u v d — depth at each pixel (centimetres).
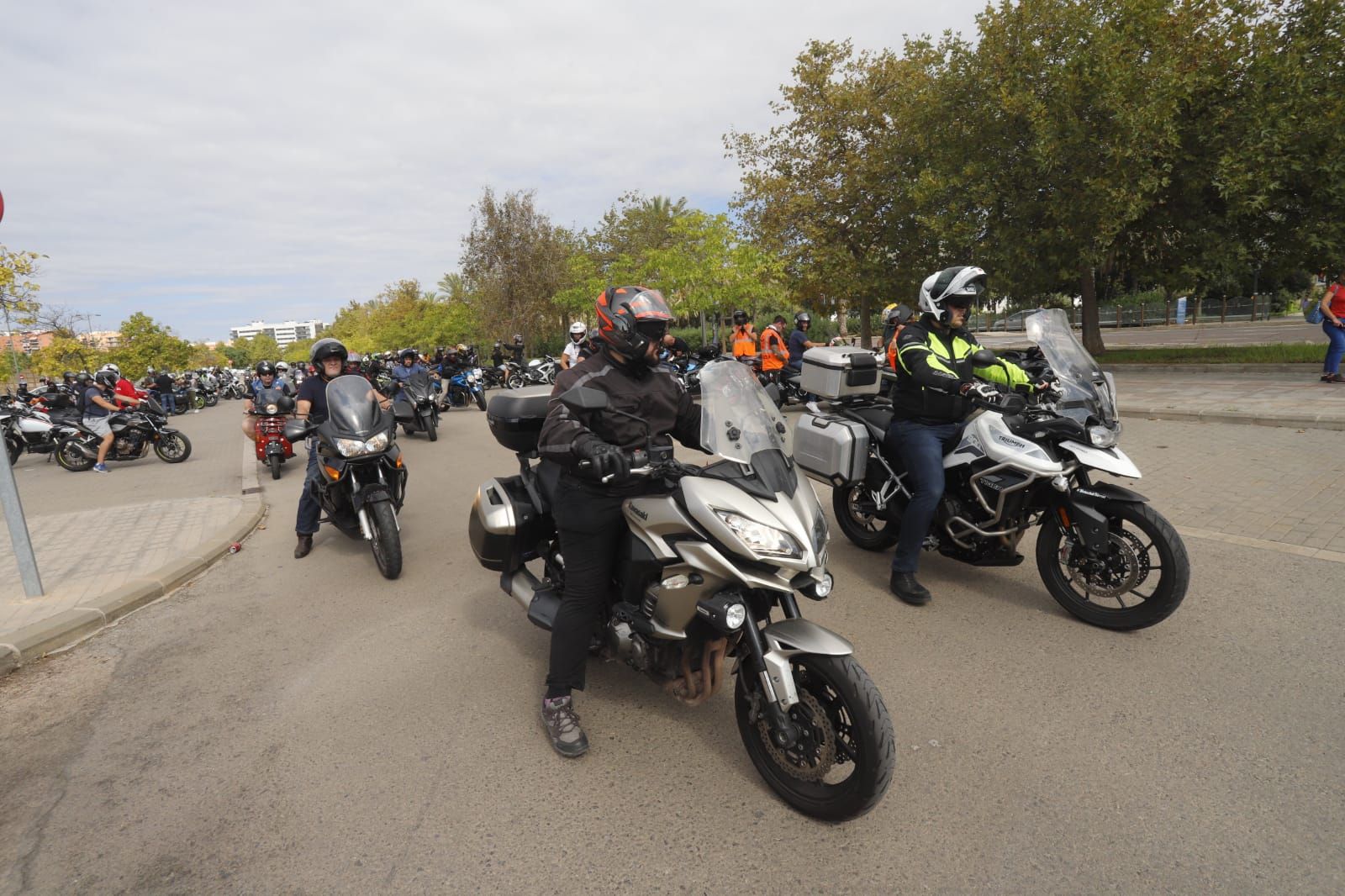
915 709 334
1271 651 366
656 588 288
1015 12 1543
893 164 2075
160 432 1256
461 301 5634
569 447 281
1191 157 1442
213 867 258
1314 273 1546
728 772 299
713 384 300
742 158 2464
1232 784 274
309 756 324
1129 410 1010
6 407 1520
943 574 500
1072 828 256
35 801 301
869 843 254
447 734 337
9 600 518
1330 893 223
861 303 2497
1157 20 1409
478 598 505
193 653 440
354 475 561
